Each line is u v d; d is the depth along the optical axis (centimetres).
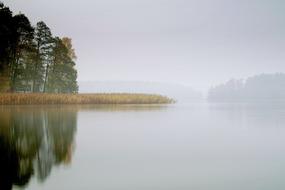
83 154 1594
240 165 1398
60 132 2338
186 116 3903
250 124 3000
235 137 2202
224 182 1149
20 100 5297
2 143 1858
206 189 1073
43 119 3164
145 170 1302
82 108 5047
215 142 1980
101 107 5447
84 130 2470
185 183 1135
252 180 1172
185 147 1816
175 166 1377
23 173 1227
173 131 2491
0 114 3603
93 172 1261
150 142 1964
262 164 1410
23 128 2502
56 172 1252
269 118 3653
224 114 4309
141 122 3088
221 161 1470
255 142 1981
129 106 5962
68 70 6875
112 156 1555
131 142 1953
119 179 1175
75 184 1109
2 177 1180
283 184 1122
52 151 1647
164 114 4128
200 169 1323
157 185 1113
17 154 1562
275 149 1753
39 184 1101
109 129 2552
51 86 6706
